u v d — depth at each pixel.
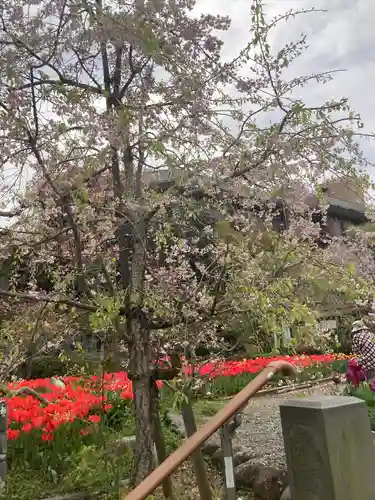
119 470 4.01
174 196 3.77
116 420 5.58
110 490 3.93
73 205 3.52
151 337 4.17
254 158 3.65
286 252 3.49
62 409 4.88
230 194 3.90
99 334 4.62
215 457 4.89
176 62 3.42
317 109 3.55
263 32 3.48
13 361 4.38
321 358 10.12
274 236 3.49
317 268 3.54
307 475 2.05
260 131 3.54
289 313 3.20
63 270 4.52
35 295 3.79
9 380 5.21
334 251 4.25
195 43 3.76
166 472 1.86
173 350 4.12
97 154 3.31
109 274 4.17
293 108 3.44
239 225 3.94
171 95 3.69
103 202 3.95
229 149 3.71
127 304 3.64
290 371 2.36
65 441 4.67
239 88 3.85
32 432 4.87
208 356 4.67
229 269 3.66
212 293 3.89
